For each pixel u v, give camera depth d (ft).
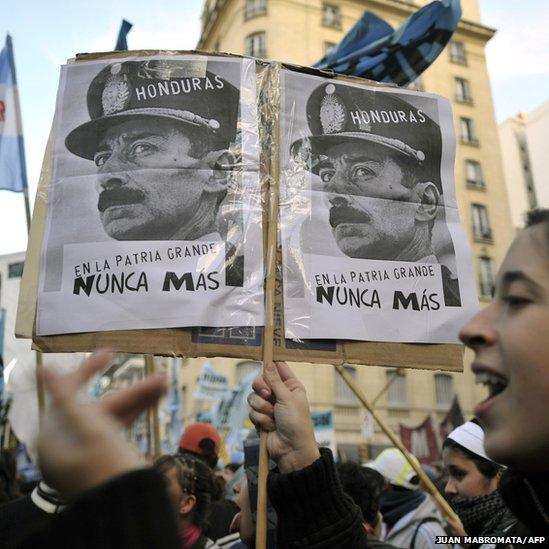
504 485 3.33
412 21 11.10
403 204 6.93
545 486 2.88
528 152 102.89
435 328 6.60
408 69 11.09
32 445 1.92
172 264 6.15
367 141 7.02
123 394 2.09
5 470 10.40
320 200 6.66
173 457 8.45
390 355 6.42
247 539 6.32
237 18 78.02
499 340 2.77
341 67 11.50
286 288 6.28
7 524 6.09
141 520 1.85
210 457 12.96
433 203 7.04
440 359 6.55
